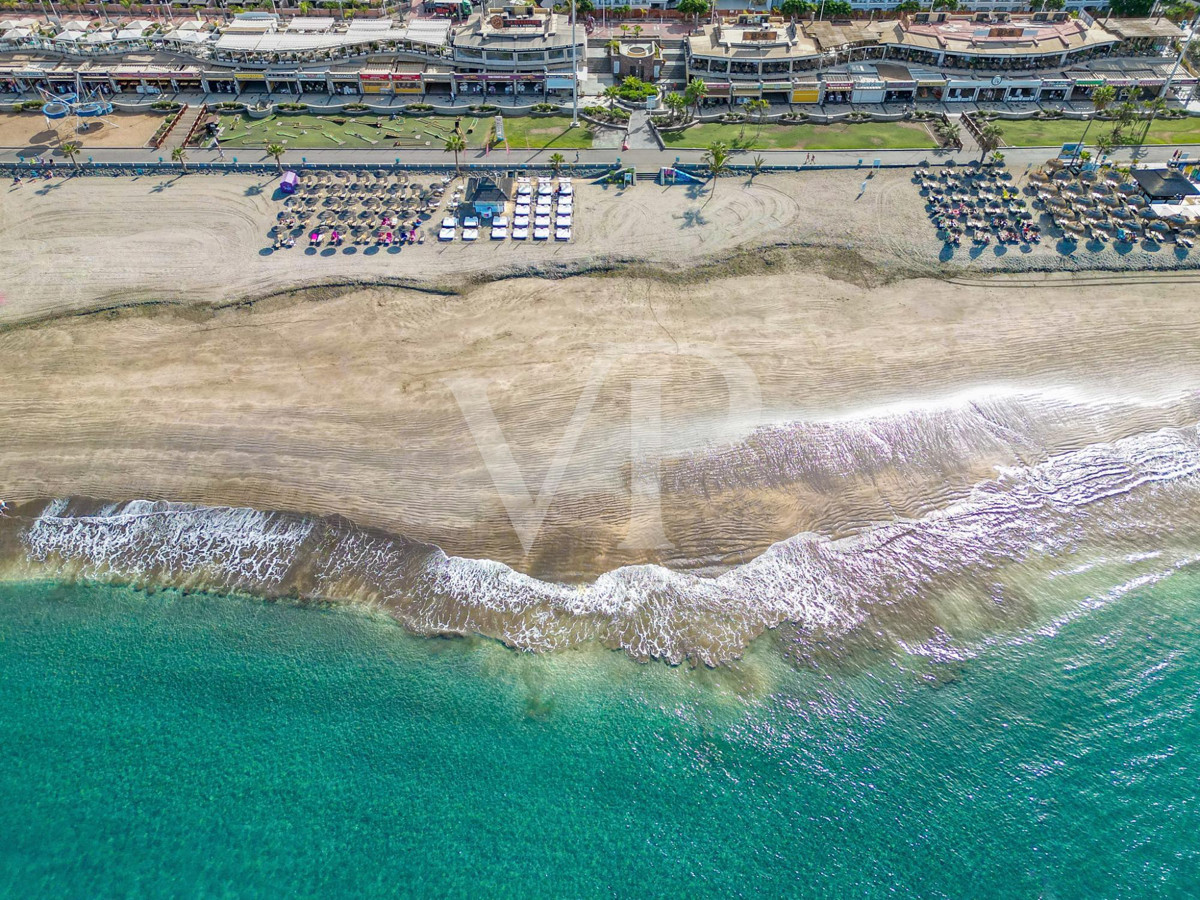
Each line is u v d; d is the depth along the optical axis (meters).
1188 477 71.44
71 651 61.38
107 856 51.62
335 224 96.81
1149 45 128.00
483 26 126.94
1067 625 62.41
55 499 69.56
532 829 52.91
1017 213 97.31
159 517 68.31
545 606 62.84
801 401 77.00
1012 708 57.97
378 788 54.59
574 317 85.81
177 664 60.66
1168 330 83.81
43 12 142.12
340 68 124.19
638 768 55.50
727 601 63.16
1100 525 68.38
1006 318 85.50
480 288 89.31
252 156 109.25
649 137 113.62
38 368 79.62
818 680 59.44
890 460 72.62
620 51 129.25
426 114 119.38
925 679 59.47
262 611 63.34
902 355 81.62
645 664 60.16
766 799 54.00
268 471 71.12
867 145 111.81
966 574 65.25
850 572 65.12
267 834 52.59
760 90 119.81
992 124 109.81
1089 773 54.84
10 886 50.50
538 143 112.38
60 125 112.94
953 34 127.56
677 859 51.66
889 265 91.88
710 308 87.00
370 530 67.38
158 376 79.00
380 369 79.81
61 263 91.19
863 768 55.38
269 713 58.12
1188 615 62.84
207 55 123.31
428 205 100.25
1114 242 93.50
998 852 51.56
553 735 57.09
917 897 49.78
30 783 54.69
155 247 93.56
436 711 58.19
